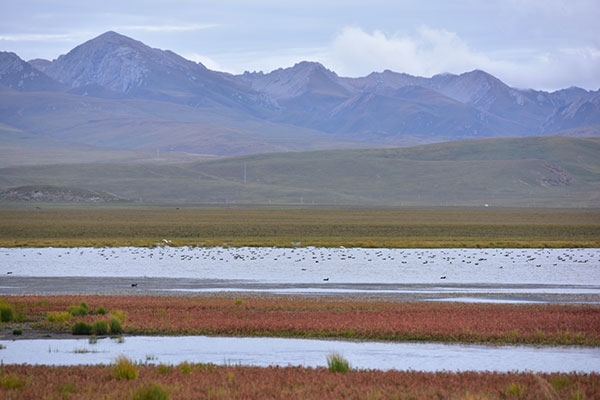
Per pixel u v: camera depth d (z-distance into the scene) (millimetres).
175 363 41062
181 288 82062
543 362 41531
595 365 40812
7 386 33094
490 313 57594
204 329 50656
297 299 70562
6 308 55875
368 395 31312
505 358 42688
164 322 53125
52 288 82125
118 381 34500
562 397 31891
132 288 82125
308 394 31938
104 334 50281
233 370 37219
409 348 45594
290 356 43312
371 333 49156
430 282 88250
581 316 56312
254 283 87188
